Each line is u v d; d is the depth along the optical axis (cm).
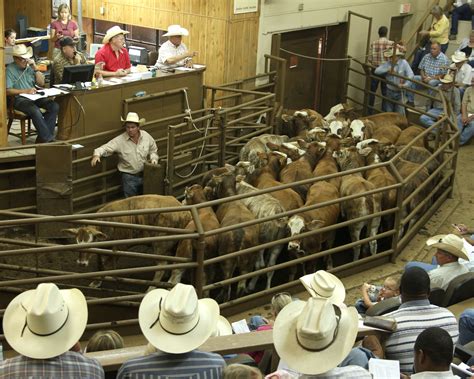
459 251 616
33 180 953
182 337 343
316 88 1593
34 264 872
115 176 1049
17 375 314
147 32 1404
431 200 1099
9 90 966
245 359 415
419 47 1691
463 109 1406
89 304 699
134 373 330
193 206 693
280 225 838
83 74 1012
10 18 1534
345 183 941
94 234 779
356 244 871
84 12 1451
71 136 1005
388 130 1262
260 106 1297
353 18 1581
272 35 1374
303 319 340
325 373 336
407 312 441
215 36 1276
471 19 1672
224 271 795
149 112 1101
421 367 361
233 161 1220
